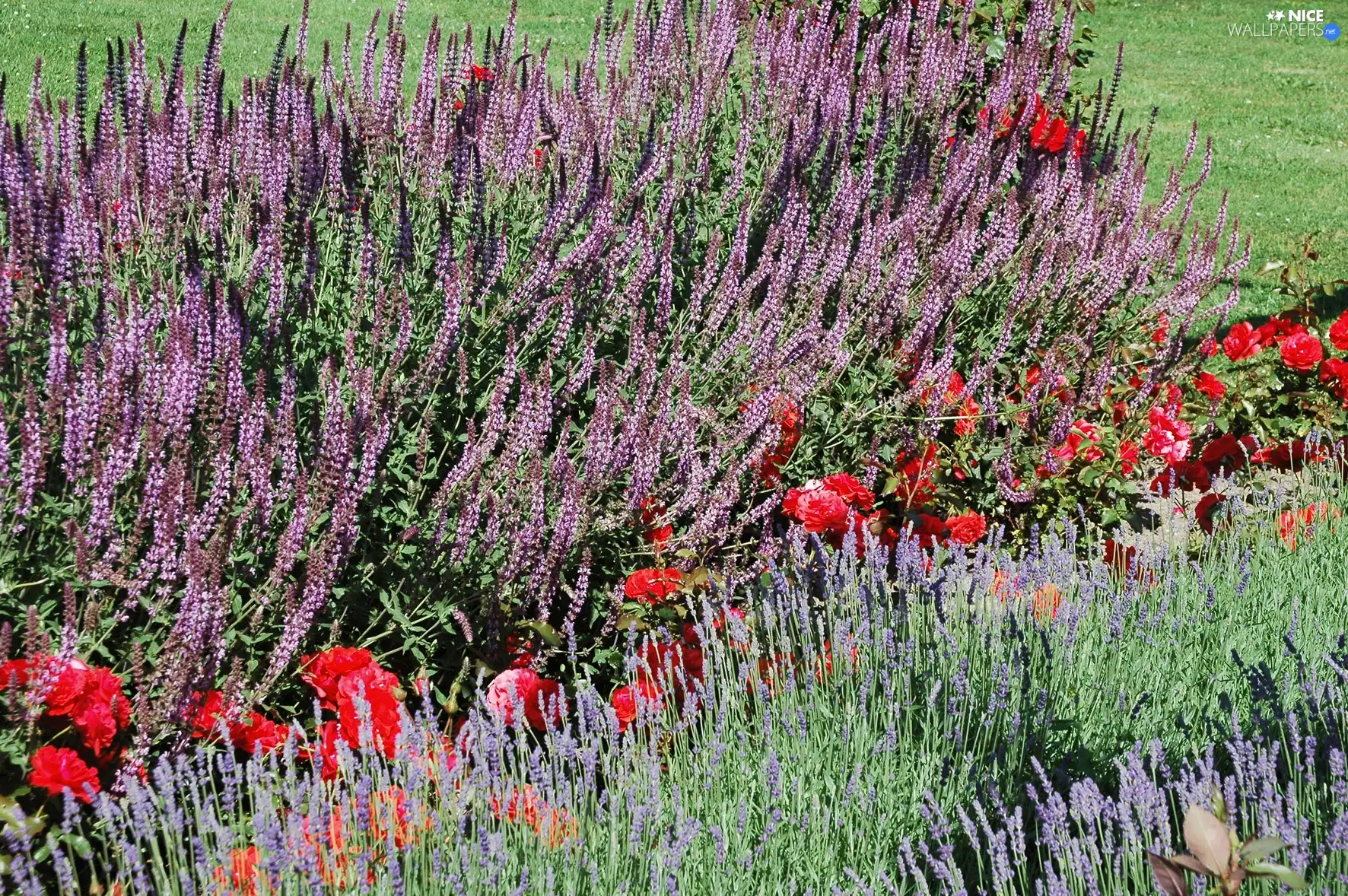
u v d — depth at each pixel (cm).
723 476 680
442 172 723
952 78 973
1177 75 2728
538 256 637
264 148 626
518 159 726
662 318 650
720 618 569
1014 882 443
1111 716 525
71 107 630
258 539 491
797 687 543
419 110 714
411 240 606
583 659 593
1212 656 579
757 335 675
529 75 782
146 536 498
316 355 595
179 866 395
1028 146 976
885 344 764
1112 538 777
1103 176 997
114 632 491
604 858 416
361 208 643
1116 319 920
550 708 464
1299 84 2659
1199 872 294
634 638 536
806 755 477
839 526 662
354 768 431
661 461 623
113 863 432
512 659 556
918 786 462
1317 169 2044
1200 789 404
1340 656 536
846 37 959
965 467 756
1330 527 755
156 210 618
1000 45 1081
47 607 464
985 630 571
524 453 578
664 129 794
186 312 506
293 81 677
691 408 604
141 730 430
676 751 488
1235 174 2000
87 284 562
